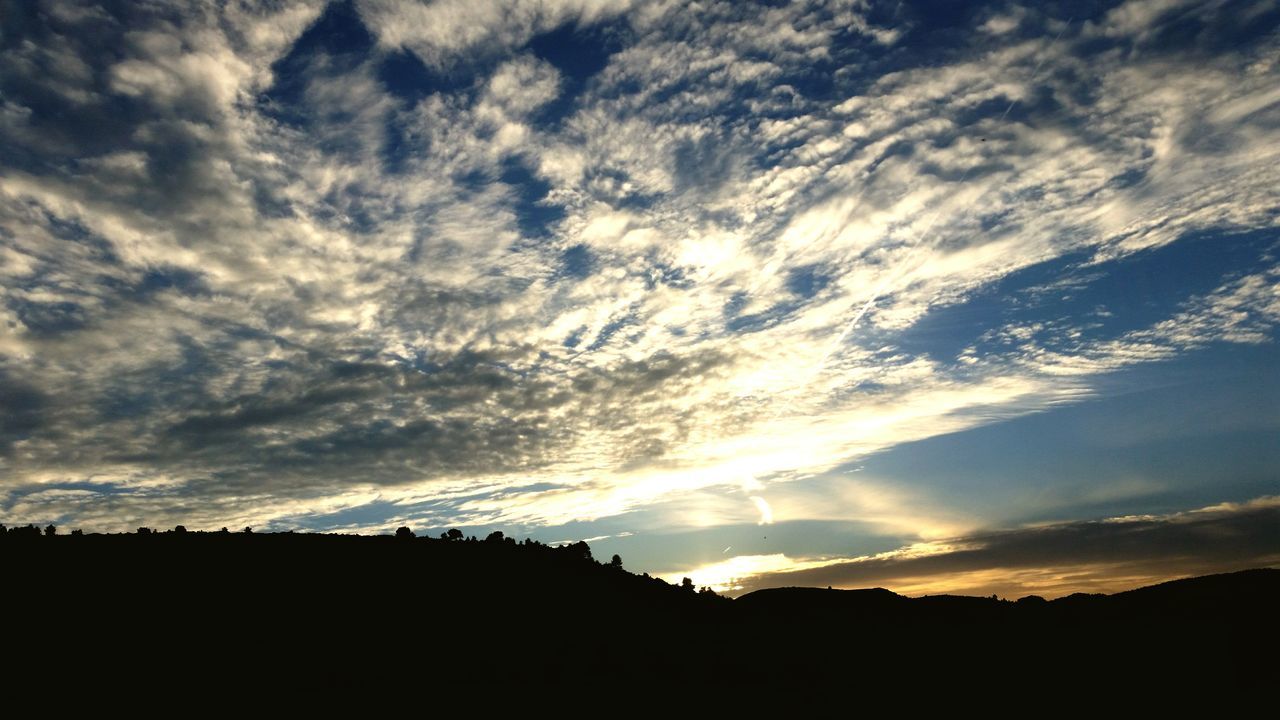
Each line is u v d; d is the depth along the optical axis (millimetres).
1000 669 71875
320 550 72125
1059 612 90688
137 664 45969
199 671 46438
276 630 54562
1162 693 63906
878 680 67438
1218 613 80562
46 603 52344
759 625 86125
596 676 56938
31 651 45531
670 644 69375
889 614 93938
